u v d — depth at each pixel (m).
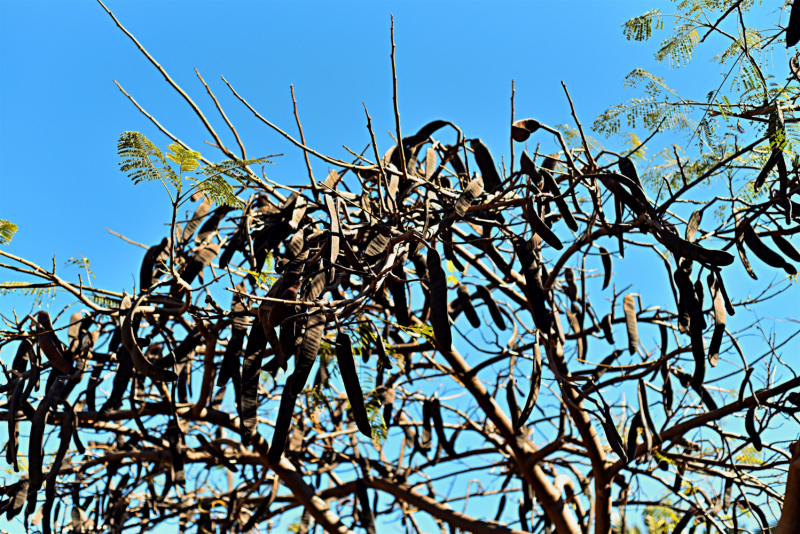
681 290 2.93
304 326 2.76
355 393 2.57
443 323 2.46
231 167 2.63
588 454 5.20
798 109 2.97
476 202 3.68
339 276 2.77
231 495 6.46
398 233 3.18
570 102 3.12
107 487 5.95
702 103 3.11
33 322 3.81
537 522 6.33
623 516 5.87
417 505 6.06
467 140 3.94
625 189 3.15
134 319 3.72
